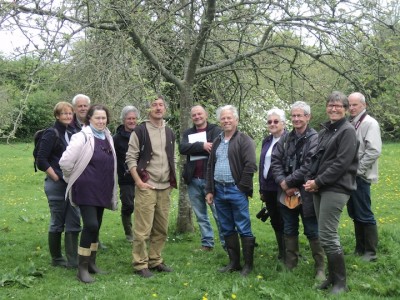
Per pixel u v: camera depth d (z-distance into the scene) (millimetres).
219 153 5660
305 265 5699
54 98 6836
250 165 5457
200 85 8297
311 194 5180
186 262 6207
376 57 6402
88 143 5285
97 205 5344
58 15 4938
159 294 4949
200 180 6691
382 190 12195
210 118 7969
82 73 6398
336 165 4633
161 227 5734
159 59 7105
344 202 4754
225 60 7656
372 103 6461
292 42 7203
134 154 5602
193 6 6895
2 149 24562
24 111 4859
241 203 5512
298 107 5309
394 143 23109
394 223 8672
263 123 8938
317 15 6418
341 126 4750
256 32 7461
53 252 6023
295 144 5379
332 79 7477
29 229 8617
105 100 6184
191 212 7719
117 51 5867
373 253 5859
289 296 4781
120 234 8078
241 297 4801
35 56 5246
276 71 7781
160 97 5812
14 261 6320
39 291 5062
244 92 8570
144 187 5523
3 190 13742
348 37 6410
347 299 4605
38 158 5738
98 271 5707
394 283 4879
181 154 6977
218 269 5770
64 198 5891
